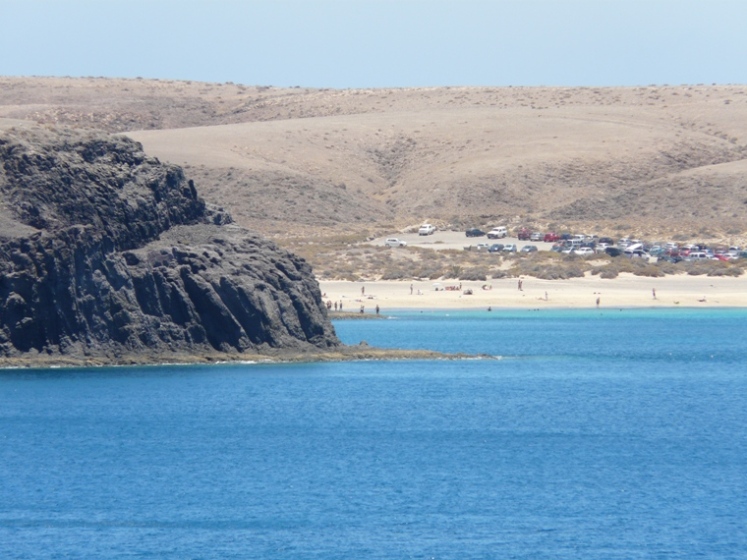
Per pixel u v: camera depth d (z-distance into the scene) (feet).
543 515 566.36
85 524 551.59
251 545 520.83
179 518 560.20
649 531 541.75
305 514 566.36
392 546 519.19
